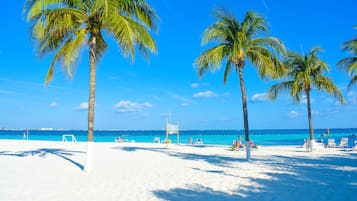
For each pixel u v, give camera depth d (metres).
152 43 9.92
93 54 9.52
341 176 8.31
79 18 9.34
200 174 8.70
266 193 6.20
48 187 6.75
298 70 18.34
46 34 9.41
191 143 31.22
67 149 18.86
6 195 5.93
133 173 8.89
